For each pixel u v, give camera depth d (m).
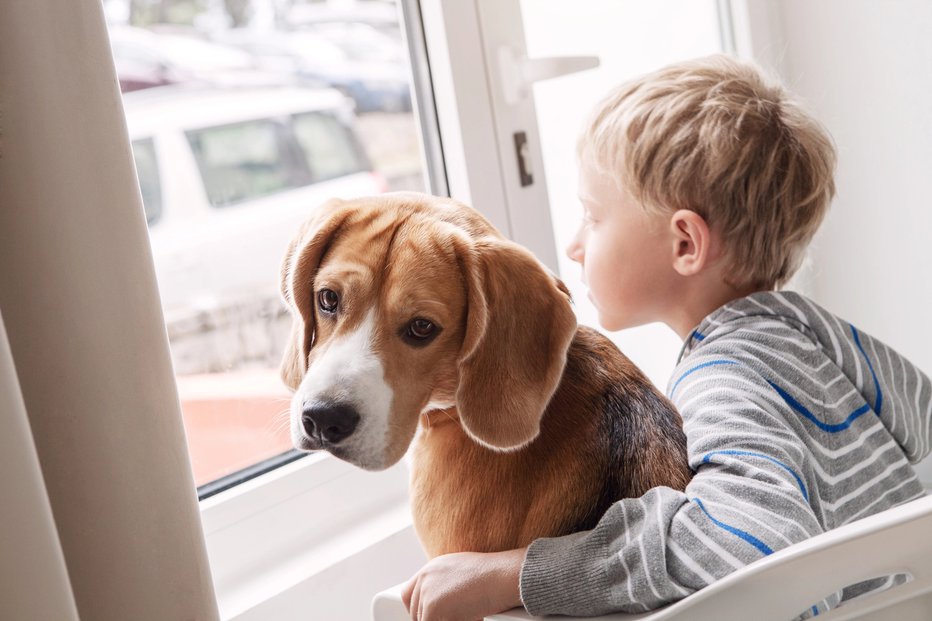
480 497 0.83
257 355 1.22
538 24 1.36
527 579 0.75
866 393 0.95
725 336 0.91
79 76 0.65
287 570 1.09
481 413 0.77
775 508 0.73
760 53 1.59
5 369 0.58
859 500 0.89
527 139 1.28
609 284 1.04
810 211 1.04
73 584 0.68
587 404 0.85
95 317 0.66
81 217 0.66
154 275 0.70
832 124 1.64
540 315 0.79
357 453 0.73
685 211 0.98
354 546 1.12
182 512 0.71
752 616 0.63
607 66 1.45
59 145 0.65
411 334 0.77
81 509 0.68
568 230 1.42
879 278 1.66
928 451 1.04
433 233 0.78
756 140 0.99
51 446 0.67
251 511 1.08
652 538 0.73
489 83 1.24
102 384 0.67
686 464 0.83
